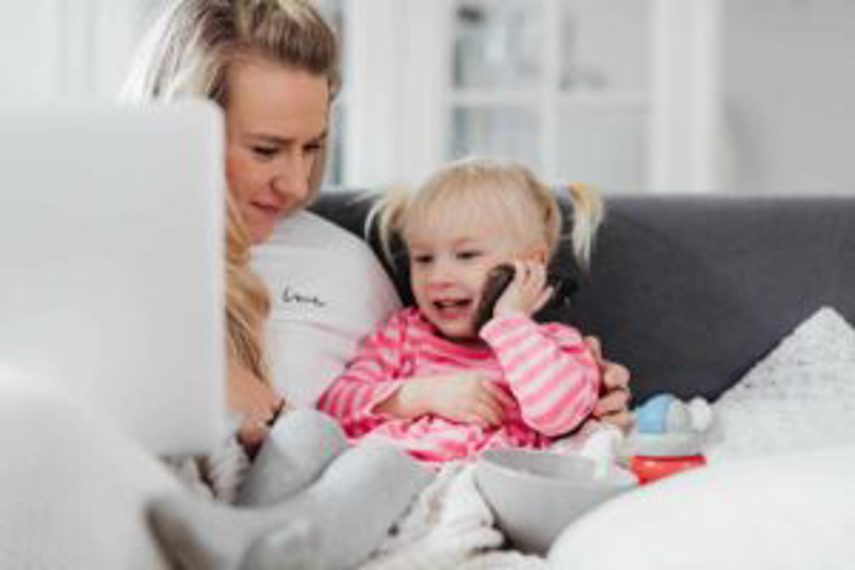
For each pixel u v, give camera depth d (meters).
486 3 2.29
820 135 2.61
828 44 2.57
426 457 1.09
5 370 0.63
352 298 1.26
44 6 2.21
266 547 0.60
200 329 0.69
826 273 1.41
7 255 0.66
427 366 1.25
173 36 1.13
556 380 1.15
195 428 0.71
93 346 0.68
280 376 1.16
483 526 0.85
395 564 0.77
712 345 1.39
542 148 2.30
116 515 0.62
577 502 0.83
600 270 1.39
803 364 1.34
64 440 0.60
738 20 2.61
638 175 2.30
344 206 1.41
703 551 0.70
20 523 0.59
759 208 1.44
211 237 0.68
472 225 1.27
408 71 2.25
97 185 0.66
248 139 1.10
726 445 1.18
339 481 0.79
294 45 1.11
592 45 2.35
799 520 0.72
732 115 2.63
